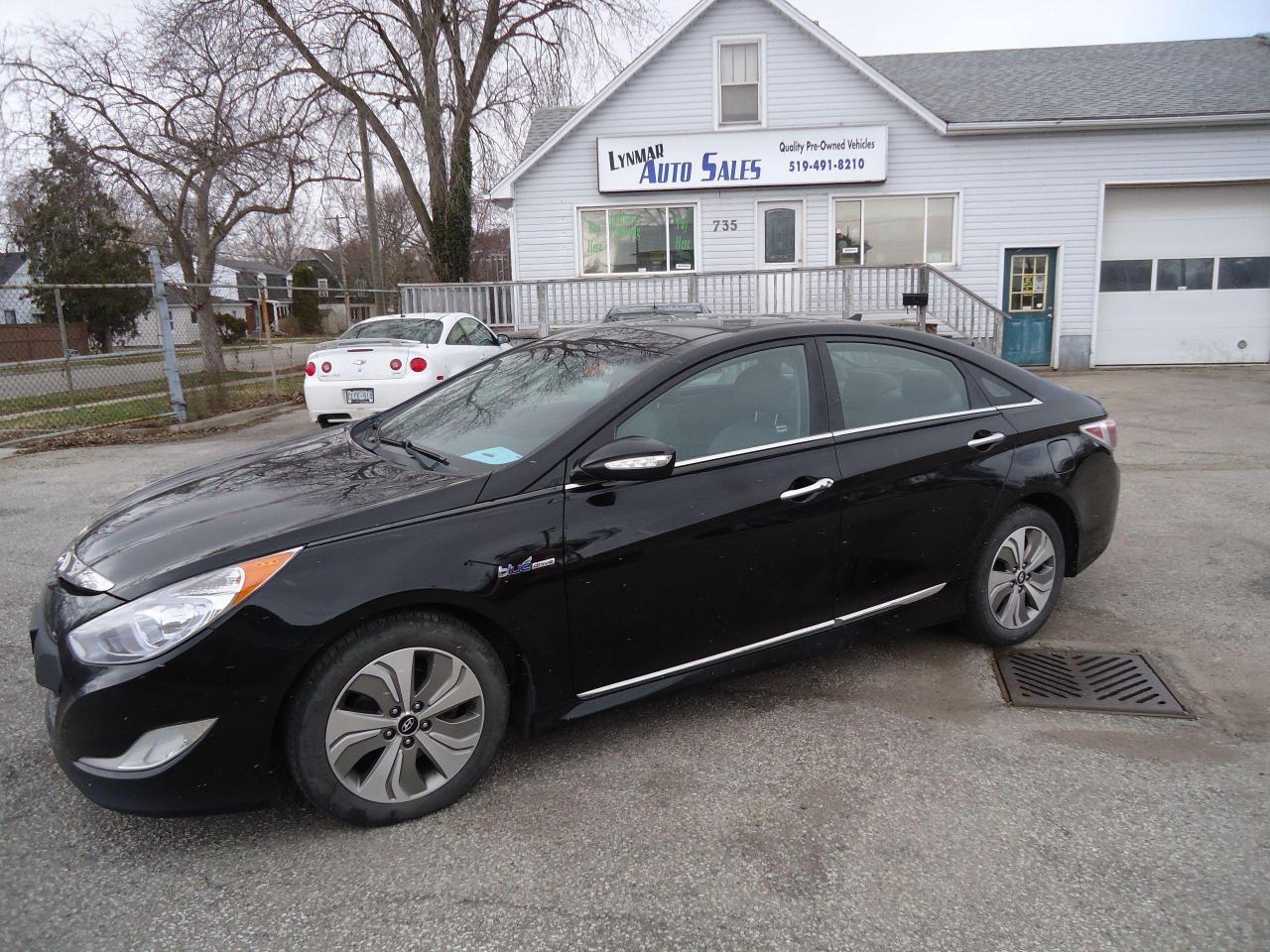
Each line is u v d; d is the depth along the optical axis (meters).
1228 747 3.14
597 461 2.88
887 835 2.66
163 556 2.68
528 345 4.15
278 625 2.52
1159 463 7.86
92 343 31.33
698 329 3.64
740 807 2.82
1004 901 2.36
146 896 2.44
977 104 16.80
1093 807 2.78
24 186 19.31
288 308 48.03
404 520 2.76
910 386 3.75
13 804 2.89
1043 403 4.07
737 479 3.22
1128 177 16.00
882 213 16.39
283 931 2.29
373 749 2.70
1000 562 3.90
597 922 2.31
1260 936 2.22
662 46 15.98
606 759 3.13
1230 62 18.05
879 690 3.63
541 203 16.69
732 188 16.39
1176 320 16.75
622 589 3.01
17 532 6.34
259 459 3.61
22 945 2.25
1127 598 4.61
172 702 2.47
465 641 2.79
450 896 2.42
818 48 15.98
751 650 3.33
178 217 18.97
